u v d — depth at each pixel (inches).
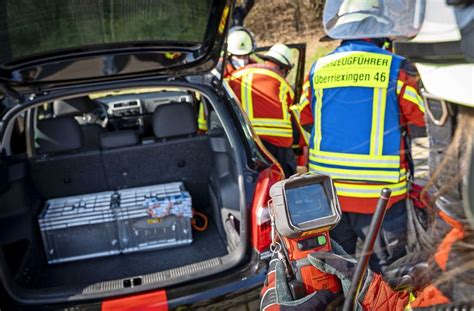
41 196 109.3
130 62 95.4
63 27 85.4
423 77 21.1
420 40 20.6
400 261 29.7
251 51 137.9
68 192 110.8
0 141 94.8
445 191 22.0
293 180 35.2
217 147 103.0
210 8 87.7
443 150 21.6
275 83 126.7
